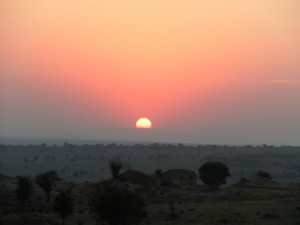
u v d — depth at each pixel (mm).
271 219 47656
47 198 68312
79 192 75375
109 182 81875
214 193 82312
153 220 52406
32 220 49906
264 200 70688
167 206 66000
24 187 65750
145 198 75938
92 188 79438
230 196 76625
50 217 52625
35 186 75250
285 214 50906
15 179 76375
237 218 50125
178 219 52438
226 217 51562
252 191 82375
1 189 68562
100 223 49125
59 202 51000
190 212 57938
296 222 44312
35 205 65562
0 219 50594
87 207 63281
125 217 43344
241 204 65312
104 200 43594
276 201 67312
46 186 68188
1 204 64688
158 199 75562
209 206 64438
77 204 66750
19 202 66062
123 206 43156
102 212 43406
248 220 47906
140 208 46000
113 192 44344
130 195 44719
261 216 50375
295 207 57094
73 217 55375
